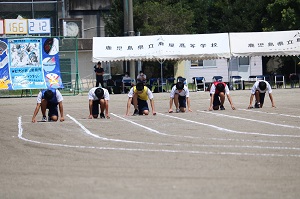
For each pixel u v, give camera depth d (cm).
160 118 2573
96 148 1678
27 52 4597
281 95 4144
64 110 3288
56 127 2284
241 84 5284
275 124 2228
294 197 1032
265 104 3328
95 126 2291
